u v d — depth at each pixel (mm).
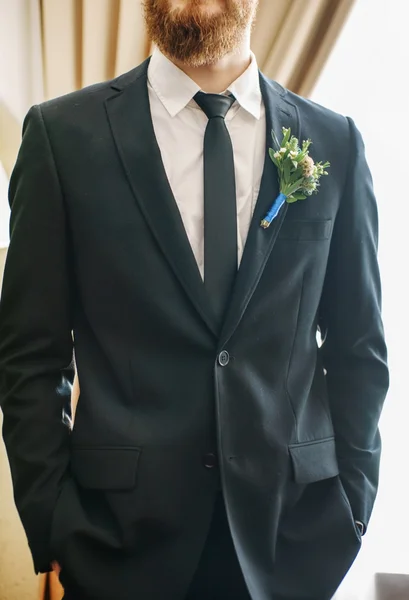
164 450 1217
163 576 1224
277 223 1261
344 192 1355
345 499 1317
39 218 1232
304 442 1289
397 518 2068
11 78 1948
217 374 1227
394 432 2066
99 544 1219
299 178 1249
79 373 1279
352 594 2043
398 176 2059
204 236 1246
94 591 1209
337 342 1396
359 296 1367
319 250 1301
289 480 1268
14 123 1967
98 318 1250
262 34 1879
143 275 1217
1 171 1786
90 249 1228
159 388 1231
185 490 1222
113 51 1934
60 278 1257
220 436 1218
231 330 1219
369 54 2027
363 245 1358
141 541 1229
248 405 1242
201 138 1289
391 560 2074
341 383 1388
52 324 1269
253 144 1314
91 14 1886
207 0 1208
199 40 1222
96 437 1229
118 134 1249
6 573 1972
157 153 1240
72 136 1248
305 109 1380
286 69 1890
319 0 1832
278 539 1286
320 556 1289
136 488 1207
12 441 1266
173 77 1283
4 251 1839
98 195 1225
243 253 1239
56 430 1274
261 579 1245
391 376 2066
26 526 1249
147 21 1271
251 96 1321
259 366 1268
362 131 2057
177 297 1222
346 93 2045
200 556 1251
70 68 1966
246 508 1242
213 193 1252
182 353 1239
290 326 1279
